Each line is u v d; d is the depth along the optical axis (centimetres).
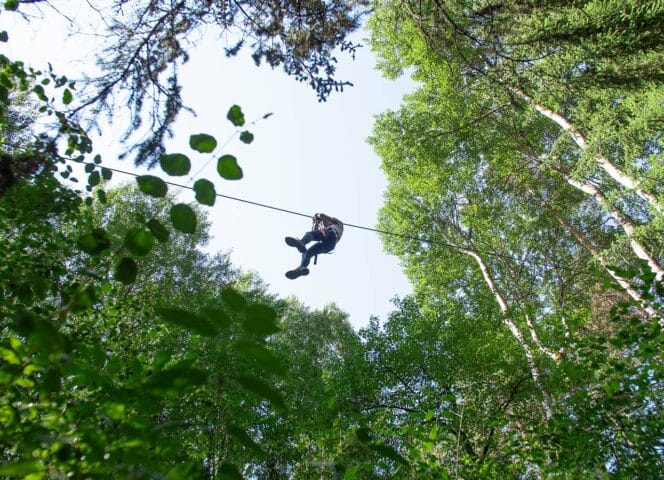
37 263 442
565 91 780
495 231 1483
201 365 511
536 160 1334
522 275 1473
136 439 203
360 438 192
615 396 529
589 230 1468
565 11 671
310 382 856
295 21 557
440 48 730
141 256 181
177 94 480
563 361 592
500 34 671
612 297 1174
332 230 854
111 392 201
